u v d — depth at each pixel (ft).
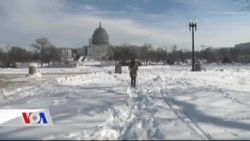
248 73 115.14
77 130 23.89
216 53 435.94
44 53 356.18
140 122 27.17
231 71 134.31
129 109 33.73
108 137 22.00
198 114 30.86
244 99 39.86
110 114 30.09
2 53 342.03
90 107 34.53
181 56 418.72
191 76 94.79
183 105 36.06
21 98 44.34
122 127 25.22
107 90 53.21
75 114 30.19
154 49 423.64
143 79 82.94
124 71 145.38
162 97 43.42
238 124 26.68
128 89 55.31
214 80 76.38
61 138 21.25
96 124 25.91
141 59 374.43
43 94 48.19
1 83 75.72
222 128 25.44
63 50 514.68
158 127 25.38
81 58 479.82
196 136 22.81
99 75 100.58
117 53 330.34
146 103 38.09
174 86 58.65
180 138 22.22
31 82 78.07
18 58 353.72
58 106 35.40
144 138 22.08
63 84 66.74
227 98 40.47
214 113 31.17
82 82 72.02
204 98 40.60
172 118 29.09
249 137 22.85
